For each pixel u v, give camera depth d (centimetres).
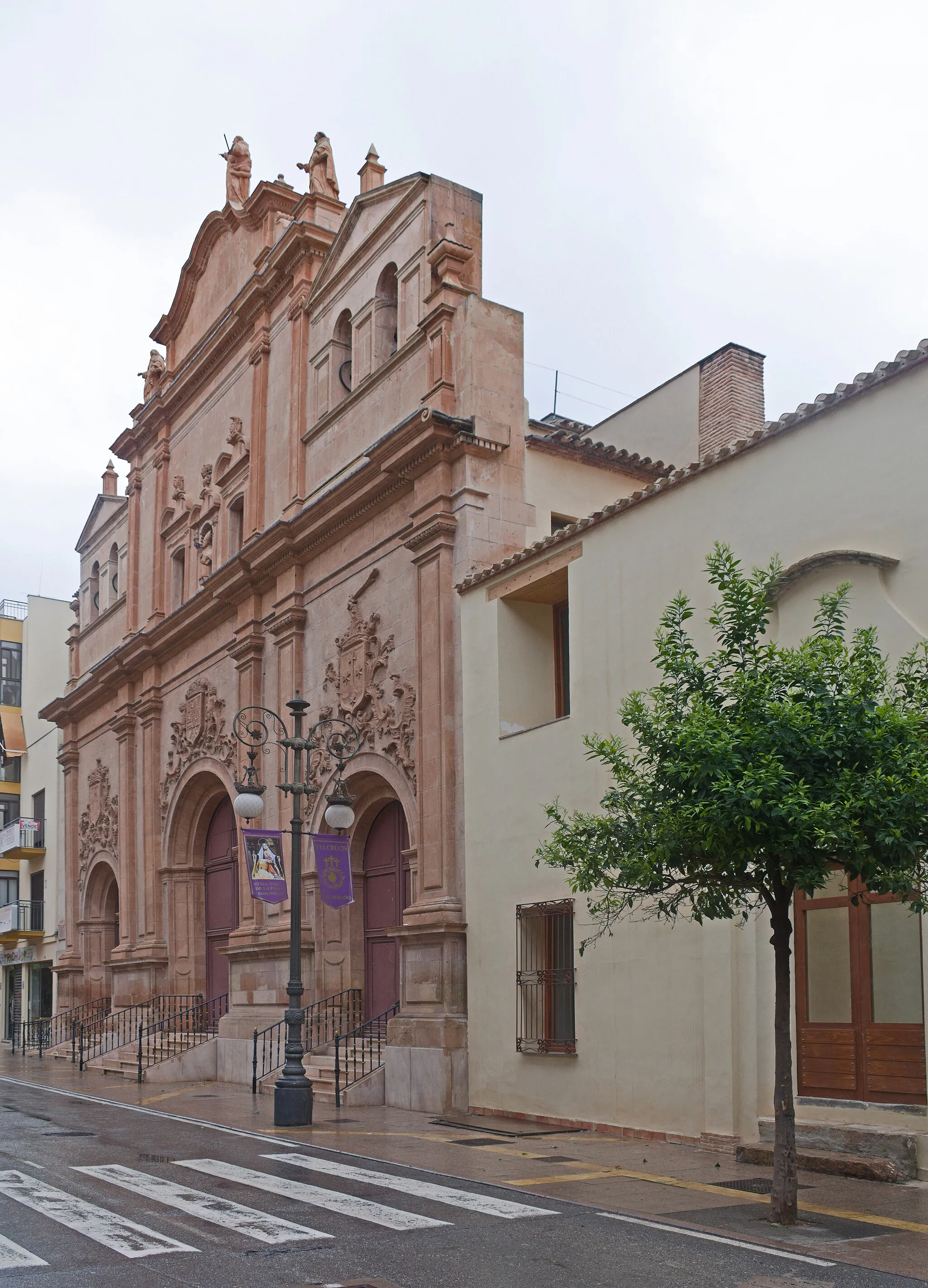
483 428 2008
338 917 2222
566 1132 1521
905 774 916
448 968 1811
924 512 1209
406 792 2025
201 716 2964
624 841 1031
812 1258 849
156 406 3409
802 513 1345
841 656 1011
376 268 2358
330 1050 2138
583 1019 1562
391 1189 1119
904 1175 1129
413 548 2048
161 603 3359
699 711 976
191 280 3325
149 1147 1425
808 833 908
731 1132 1319
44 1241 902
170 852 3092
